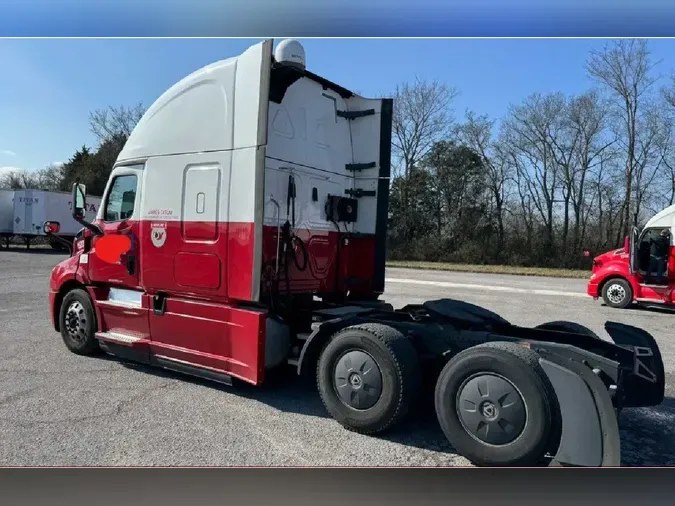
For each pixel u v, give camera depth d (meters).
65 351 6.87
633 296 12.66
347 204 6.37
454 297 13.88
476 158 35.59
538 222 32.38
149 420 4.56
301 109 5.79
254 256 4.77
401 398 4.20
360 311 5.23
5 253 28.28
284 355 5.00
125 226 6.01
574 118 27.20
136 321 5.92
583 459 3.48
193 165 5.33
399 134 31.08
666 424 4.83
